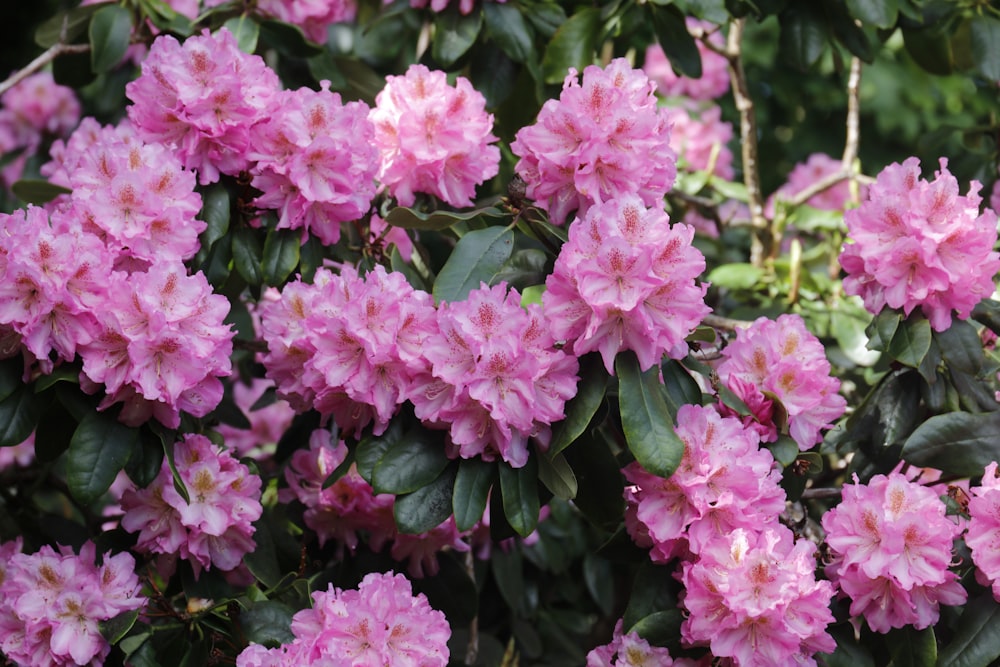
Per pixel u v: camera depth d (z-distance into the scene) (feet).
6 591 8.34
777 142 20.45
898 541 8.03
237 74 8.52
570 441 7.97
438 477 8.14
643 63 12.75
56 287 7.93
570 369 7.99
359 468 8.11
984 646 8.20
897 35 12.69
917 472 9.18
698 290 7.93
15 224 8.02
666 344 7.93
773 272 10.41
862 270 8.53
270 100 8.52
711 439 8.11
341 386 8.09
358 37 13.33
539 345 7.98
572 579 11.37
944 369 8.70
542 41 10.12
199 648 8.34
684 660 8.23
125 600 8.32
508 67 9.75
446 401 8.02
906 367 8.75
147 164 8.31
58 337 7.98
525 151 8.32
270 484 9.78
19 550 8.80
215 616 8.38
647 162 8.24
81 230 8.08
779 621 7.89
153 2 9.77
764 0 9.84
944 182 8.36
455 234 8.91
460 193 8.80
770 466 8.14
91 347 8.00
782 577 7.93
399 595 8.09
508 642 10.68
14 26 17.78
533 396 7.90
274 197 8.50
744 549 7.95
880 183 8.48
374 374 8.08
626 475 8.20
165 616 8.45
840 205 11.69
